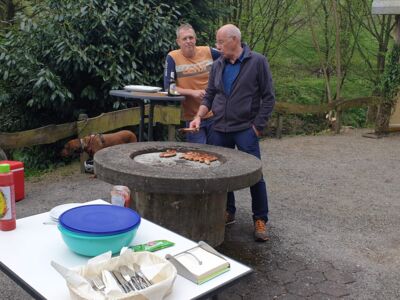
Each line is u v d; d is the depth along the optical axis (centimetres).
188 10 680
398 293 281
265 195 350
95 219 167
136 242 171
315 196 478
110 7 600
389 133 843
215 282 143
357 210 438
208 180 247
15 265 151
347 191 500
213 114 358
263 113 335
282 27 989
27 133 491
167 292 133
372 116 965
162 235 178
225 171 262
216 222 314
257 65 331
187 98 407
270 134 835
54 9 598
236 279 146
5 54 567
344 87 1048
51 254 159
